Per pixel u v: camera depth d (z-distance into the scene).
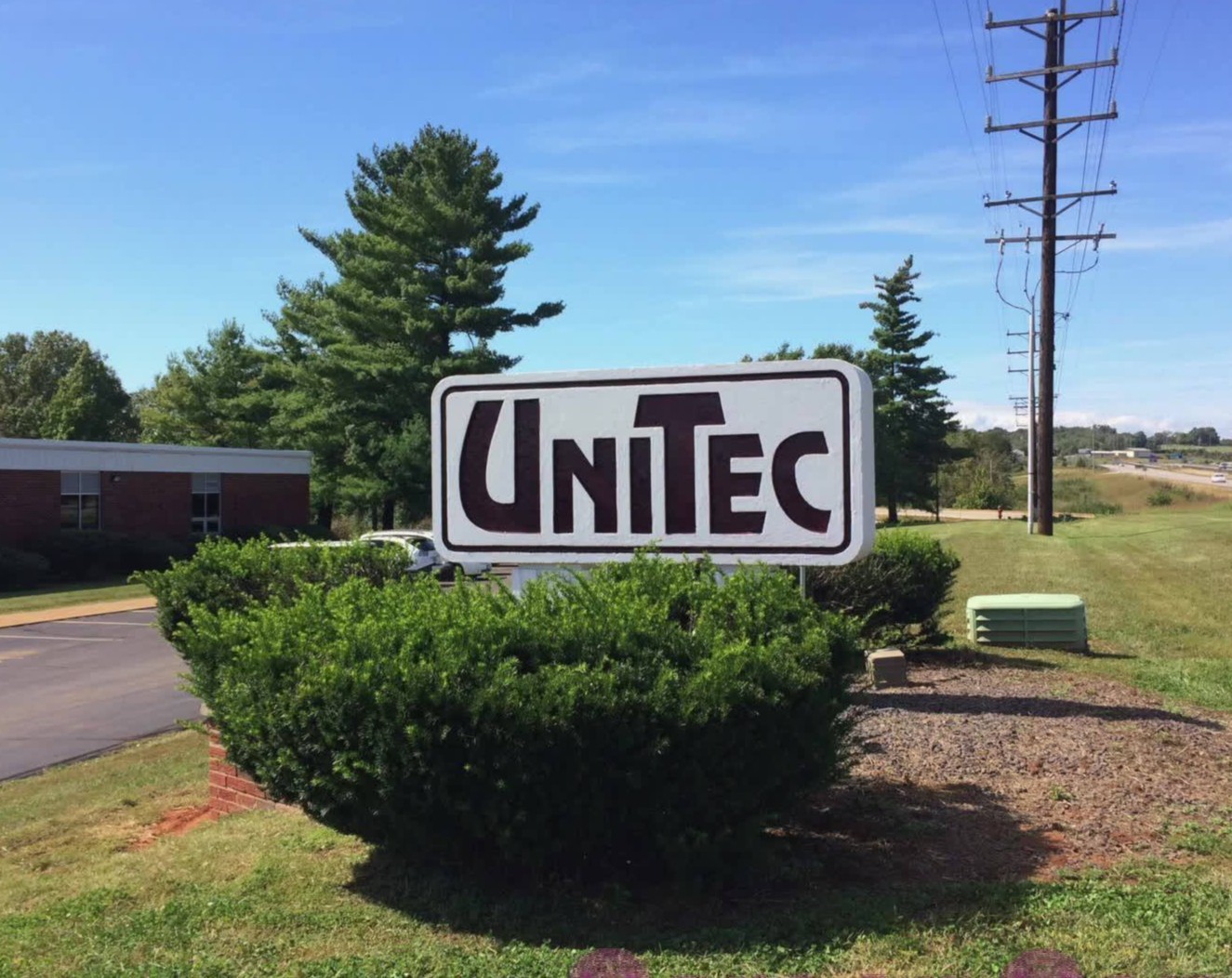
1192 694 8.70
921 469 60.41
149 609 23.25
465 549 6.63
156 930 4.35
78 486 30.75
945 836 5.00
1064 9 30.05
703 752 3.96
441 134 39.84
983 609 11.34
